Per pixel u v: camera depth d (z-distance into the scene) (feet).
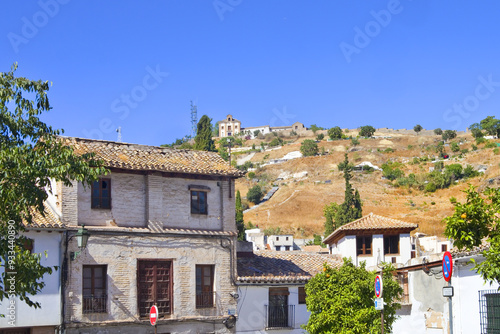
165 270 108.37
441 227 349.82
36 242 97.19
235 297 113.60
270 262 126.00
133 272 104.94
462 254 87.40
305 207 419.33
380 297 74.64
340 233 166.81
